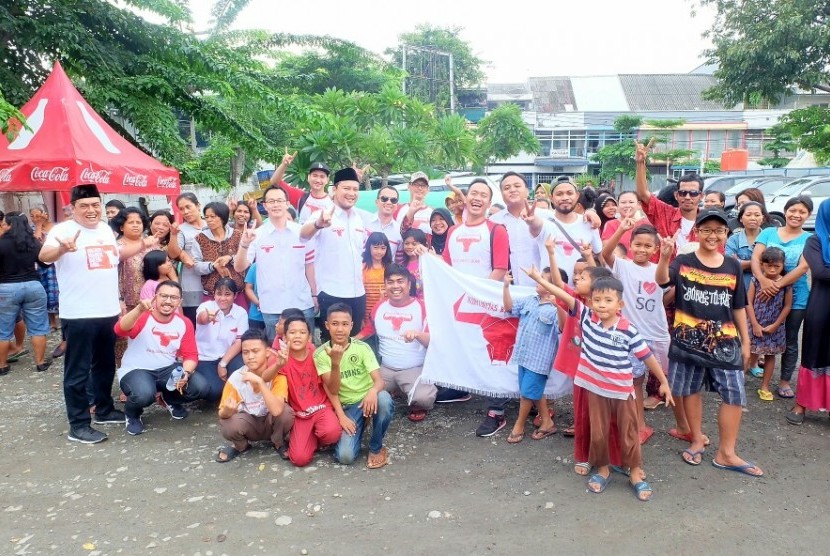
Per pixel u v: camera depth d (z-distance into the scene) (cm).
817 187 1440
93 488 379
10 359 650
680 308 394
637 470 364
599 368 359
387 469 401
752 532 320
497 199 933
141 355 470
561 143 3719
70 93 736
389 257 548
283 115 1367
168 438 456
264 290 512
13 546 318
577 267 429
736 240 571
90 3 1116
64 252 409
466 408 513
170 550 313
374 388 401
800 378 454
